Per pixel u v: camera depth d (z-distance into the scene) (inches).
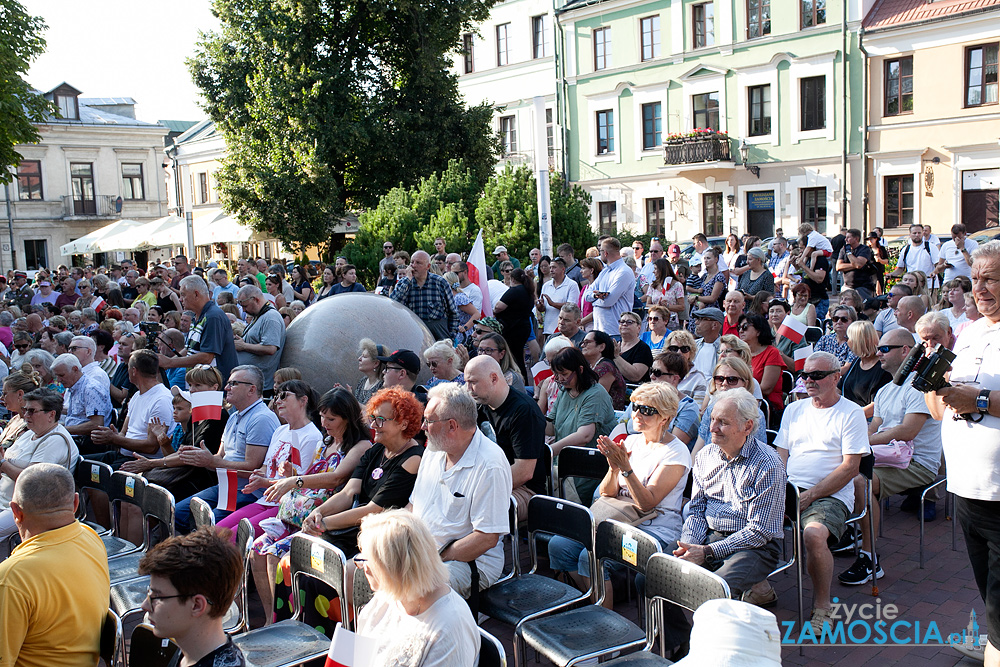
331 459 210.1
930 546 232.4
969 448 146.3
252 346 308.0
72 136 1769.2
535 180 780.6
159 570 110.1
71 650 134.8
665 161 1200.2
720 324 294.4
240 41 1030.4
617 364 294.5
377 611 130.9
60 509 138.7
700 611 104.1
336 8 1040.8
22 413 239.0
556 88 1336.1
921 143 1011.3
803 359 305.1
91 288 667.4
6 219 1705.2
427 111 1072.2
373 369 267.9
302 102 989.8
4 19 700.0
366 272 765.3
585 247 780.0
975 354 148.7
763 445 178.1
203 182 1739.7
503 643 193.2
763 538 173.2
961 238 566.6
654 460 192.4
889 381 254.8
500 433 208.2
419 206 816.9
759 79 1125.7
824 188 1094.4
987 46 954.7
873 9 1050.1
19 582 130.6
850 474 194.2
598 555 167.3
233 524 210.5
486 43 1439.5
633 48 1238.9
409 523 122.7
